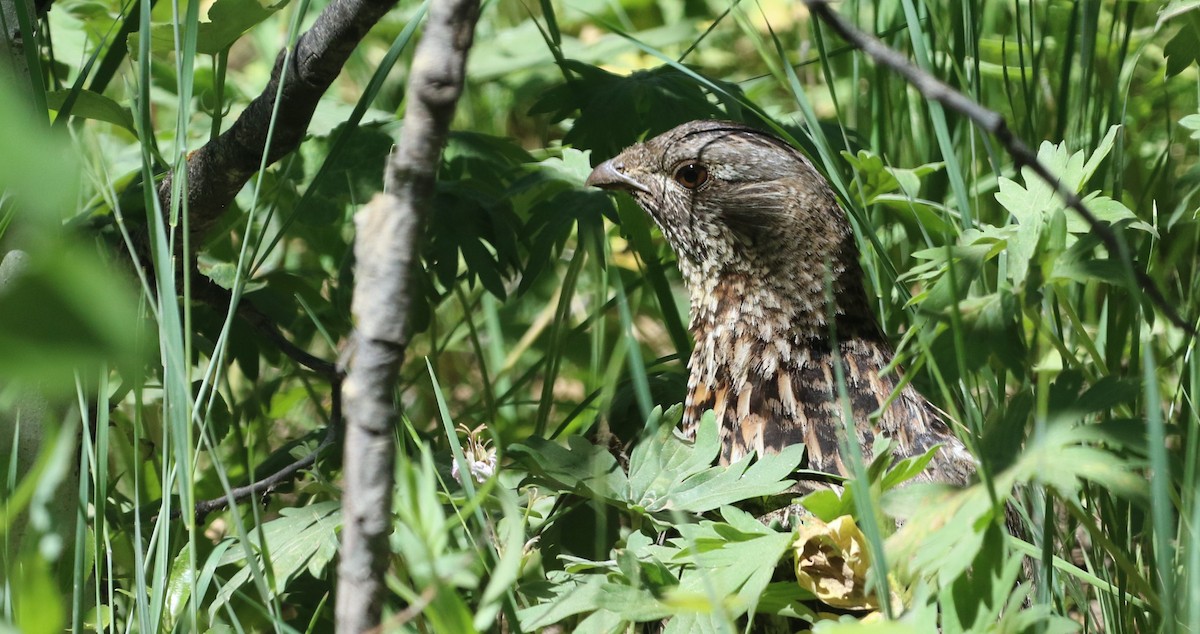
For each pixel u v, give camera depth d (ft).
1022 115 28.45
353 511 10.21
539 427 22.03
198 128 27.63
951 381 14.93
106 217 20.02
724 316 20.66
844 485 14.70
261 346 23.77
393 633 13.24
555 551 18.47
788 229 19.99
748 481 16.08
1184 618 13.43
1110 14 30.04
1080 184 16.39
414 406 27.99
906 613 12.64
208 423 14.25
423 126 9.75
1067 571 17.17
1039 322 15.29
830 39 33.14
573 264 22.98
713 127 21.24
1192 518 13.14
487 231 22.98
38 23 18.17
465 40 9.75
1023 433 12.77
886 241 24.53
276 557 16.66
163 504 13.80
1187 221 23.56
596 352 19.24
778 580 15.80
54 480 10.53
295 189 25.32
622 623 14.73
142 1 14.11
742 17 18.92
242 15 16.16
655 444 16.85
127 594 16.62
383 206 9.99
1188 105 27.99
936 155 25.11
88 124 27.86
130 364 4.18
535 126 36.99
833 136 25.22
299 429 27.61
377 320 10.00
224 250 23.86
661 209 21.22
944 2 25.86
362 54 36.09
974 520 11.54
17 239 13.87
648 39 37.29
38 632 9.60
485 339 30.83
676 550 14.93
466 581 10.43
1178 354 18.67
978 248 15.70
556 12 40.14
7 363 3.70
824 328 19.92
